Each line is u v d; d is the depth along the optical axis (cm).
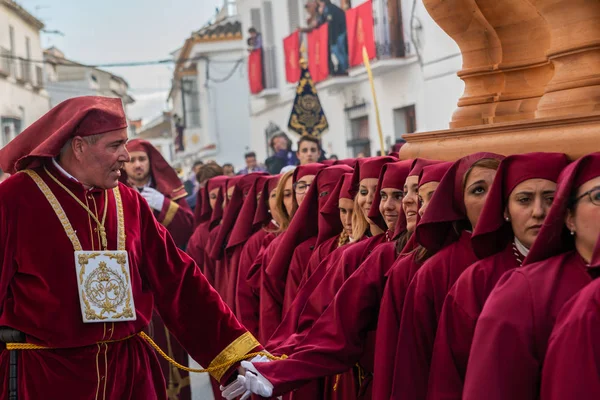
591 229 258
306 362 362
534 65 406
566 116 313
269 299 529
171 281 380
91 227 355
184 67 3891
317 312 406
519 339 259
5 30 3444
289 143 1238
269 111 2447
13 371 342
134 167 721
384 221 414
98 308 347
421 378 328
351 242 441
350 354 367
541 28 402
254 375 360
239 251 641
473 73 417
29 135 353
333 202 481
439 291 326
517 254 303
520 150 330
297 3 2142
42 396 339
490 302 269
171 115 5388
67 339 341
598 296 241
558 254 273
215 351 382
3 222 342
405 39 1515
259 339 555
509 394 258
